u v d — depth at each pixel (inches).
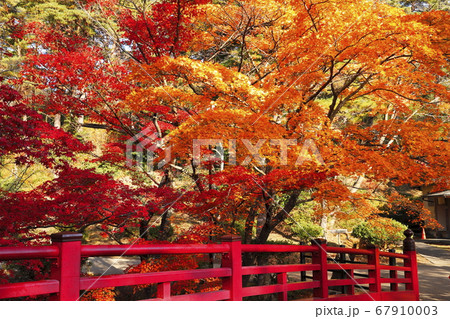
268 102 283.4
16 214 253.4
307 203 771.4
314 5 308.7
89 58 377.7
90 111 402.9
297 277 482.0
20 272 350.0
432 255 729.0
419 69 339.0
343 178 570.3
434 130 339.3
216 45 507.5
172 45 401.7
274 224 366.6
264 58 500.1
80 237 118.9
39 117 269.7
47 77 376.8
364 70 325.7
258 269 187.2
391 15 286.2
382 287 419.8
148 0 546.9
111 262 592.7
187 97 302.8
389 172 290.7
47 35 425.4
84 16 687.1
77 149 328.2
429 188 1004.6
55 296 115.7
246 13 412.8
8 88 237.9
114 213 292.0
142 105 338.3
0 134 231.8
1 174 645.9
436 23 285.0
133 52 438.3
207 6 428.5
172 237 478.9
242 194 311.7
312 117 288.0
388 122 339.9
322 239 232.4
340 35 281.9
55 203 272.7
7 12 828.6
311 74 314.0
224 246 170.9
